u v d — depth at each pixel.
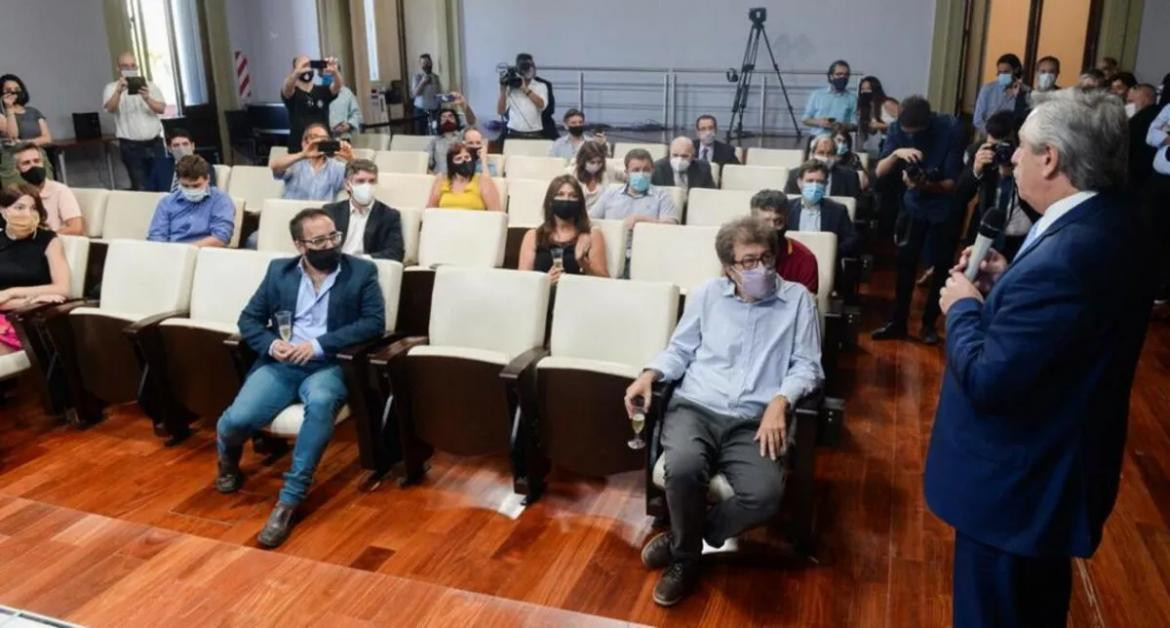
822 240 3.77
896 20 9.69
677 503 2.39
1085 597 2.42
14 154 5.00
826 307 3.62
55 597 2.17
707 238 3.81
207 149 9.11
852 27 9.84
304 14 10.17
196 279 3.58
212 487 3.15
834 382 3.59
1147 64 8.10
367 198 4.30
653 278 3.86
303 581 2.25
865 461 3.28
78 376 3.62
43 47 7.82
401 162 6.26
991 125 3.91
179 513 2.97
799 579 2.53
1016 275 1.46
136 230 5.04
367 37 11.30
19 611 2.10
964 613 1.63
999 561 1.57
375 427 3.11
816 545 2.70
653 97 10.66
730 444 2.53
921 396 3.93
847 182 5.26
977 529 1.56
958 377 1.54
